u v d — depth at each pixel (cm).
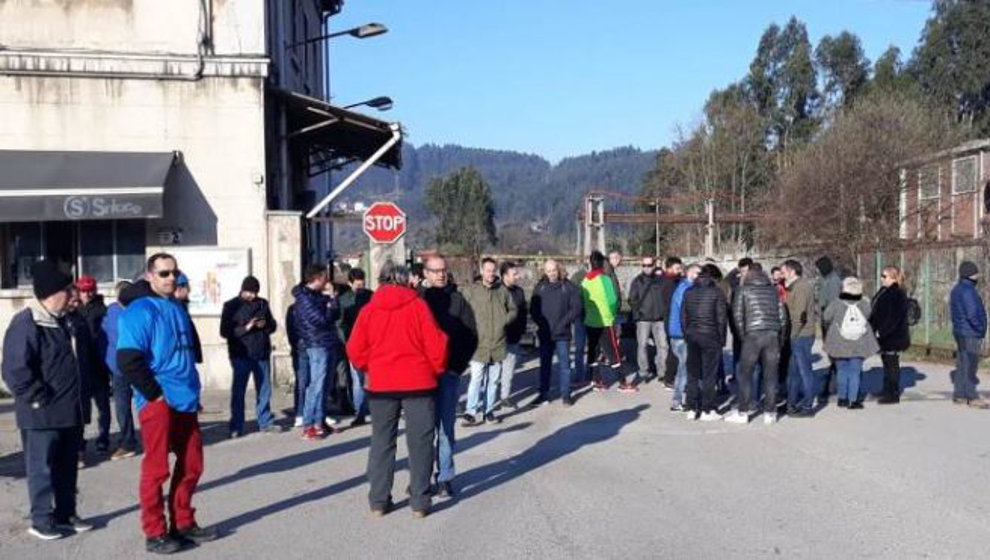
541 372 1351
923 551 643
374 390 743
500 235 7431
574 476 882
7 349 690
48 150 1406
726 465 919
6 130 1399
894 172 3219
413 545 669
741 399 1165
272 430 1132
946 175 3061
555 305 1322
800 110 6631
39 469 698
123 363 645
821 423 1146
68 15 1419
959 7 5372
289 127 1733
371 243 1538
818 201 3412
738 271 1480
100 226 1431
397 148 1733
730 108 6531
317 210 1547
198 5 1441
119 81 1423
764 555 637
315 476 898
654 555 639
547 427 1158
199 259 1433
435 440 809
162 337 662
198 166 1446
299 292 1095
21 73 1398
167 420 662
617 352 1467
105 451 1025
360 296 1251
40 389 687
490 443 1059
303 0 2197
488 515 748
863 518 724
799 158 4006
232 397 1106
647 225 6675
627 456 970
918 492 801
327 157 2203
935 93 5441
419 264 1137
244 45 1455
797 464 917
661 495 804
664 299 1520
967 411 1223
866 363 1808
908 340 1282
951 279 1859
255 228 1458
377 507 746
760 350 1148
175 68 1430
